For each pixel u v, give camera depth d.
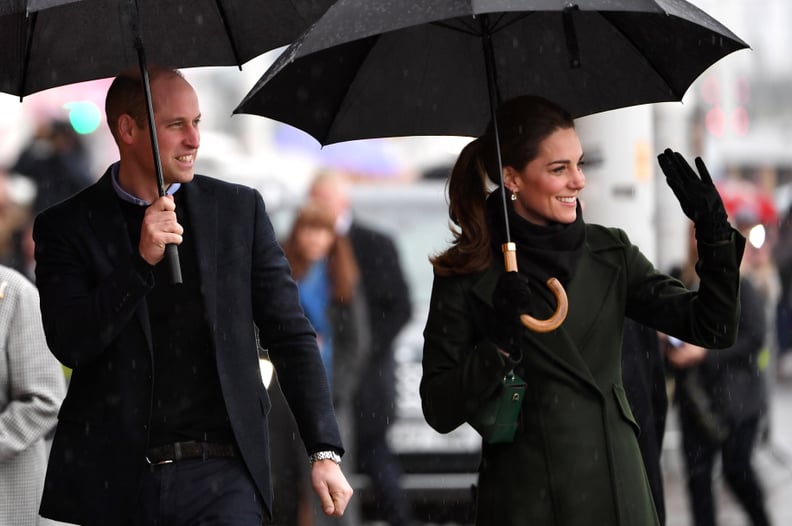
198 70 103.38
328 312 39.94
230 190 23.11
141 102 22.53
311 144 97.69
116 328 21.59
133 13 22.33
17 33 23.39
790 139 123.12
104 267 22.41
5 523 26.03
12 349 26.19
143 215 22.73
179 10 24.05
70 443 22.20
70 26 23.62
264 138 102.38
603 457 21.11
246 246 22.88
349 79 23.44
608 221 37.53
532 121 21.52
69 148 54.62
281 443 35.31
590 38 23.58
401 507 40.19
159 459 22.12
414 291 48.28
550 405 21.12
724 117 109.38
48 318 22.20
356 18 20.41
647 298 21.73
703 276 21.02
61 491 22.16
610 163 37.50
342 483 22.84
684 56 23.11
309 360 22.95
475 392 20.75
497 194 21.70
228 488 22.16
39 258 22.70
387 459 40.19
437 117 24.08
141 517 22.00
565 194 21.53
